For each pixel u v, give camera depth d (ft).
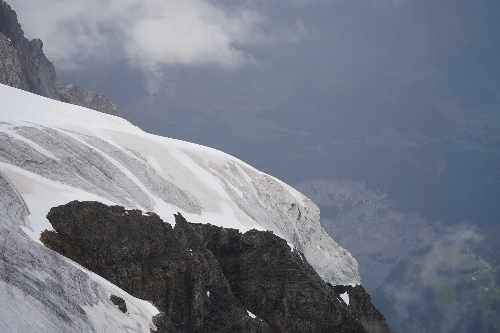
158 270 343.05
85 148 412.36
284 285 436.76
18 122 390.83
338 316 450.71
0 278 210.18
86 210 322.75
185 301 353.31
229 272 425.69
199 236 396.98
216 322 369.71
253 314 409.28
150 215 352.90
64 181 353.92
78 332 219.41
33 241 260.62
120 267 327.67
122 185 409.49
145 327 271.69
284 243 451.53
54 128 436.76
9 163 333.01
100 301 256.11
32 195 313.32
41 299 218.59
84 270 282.36
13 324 191.93
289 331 431.84
